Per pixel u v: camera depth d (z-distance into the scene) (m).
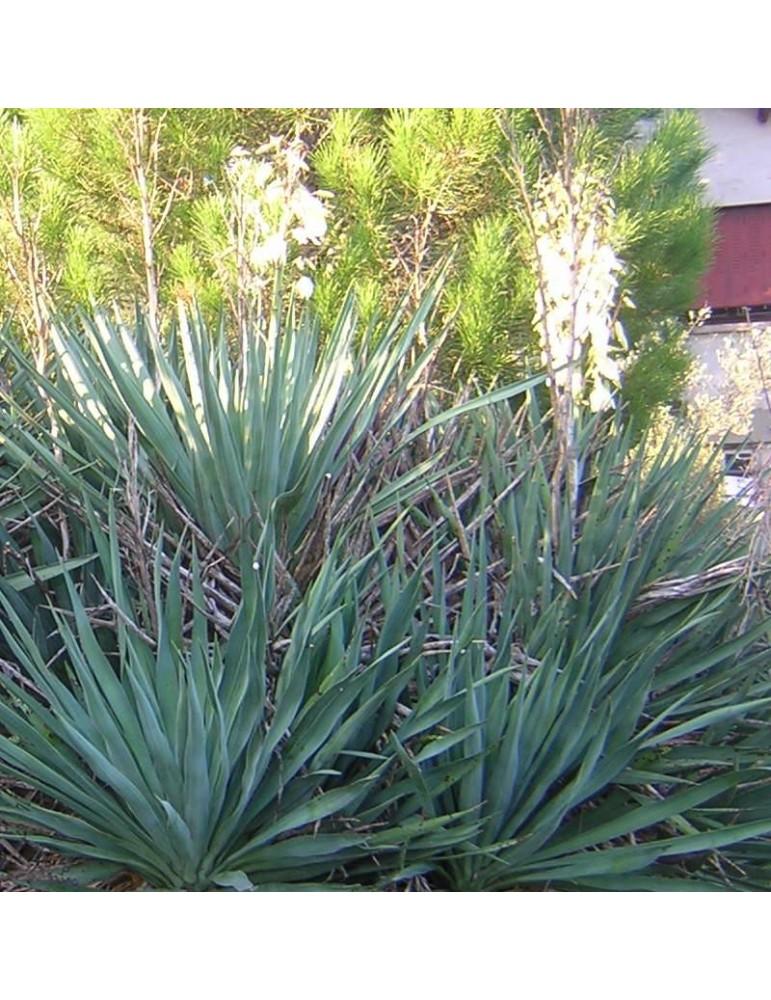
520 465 3.42
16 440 3.32
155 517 3.11
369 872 2.66
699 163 6.58
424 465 3.24
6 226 4.12
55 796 2.57
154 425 3.16
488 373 5.36
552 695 2.66
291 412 3.24
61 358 3.43
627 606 3.10
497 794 2.61
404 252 5.69
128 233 5.97
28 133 5.96
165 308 5.20
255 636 2.52
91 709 2.42
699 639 3.23
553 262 3.25
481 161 5.52
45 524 3.27
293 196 3.62
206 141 5.87
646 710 3.06
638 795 2.86
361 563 2.88
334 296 5.32
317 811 2.45
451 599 3.27
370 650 2.91
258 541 3.04
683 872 2.87
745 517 3.65
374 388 3.44
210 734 2.38
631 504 3.25
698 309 8.27
